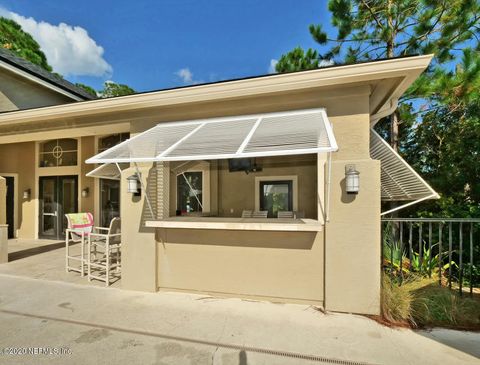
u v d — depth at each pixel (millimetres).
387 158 7273
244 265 6383
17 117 8688
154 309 5902
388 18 11367
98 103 7625
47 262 9883
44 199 14922
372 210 5566
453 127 11836
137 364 4078
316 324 5234
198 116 7172
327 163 5871
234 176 11055
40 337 4805
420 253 6832
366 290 5566
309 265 6000
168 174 7453
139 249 7027
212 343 4617
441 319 5277
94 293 6848
